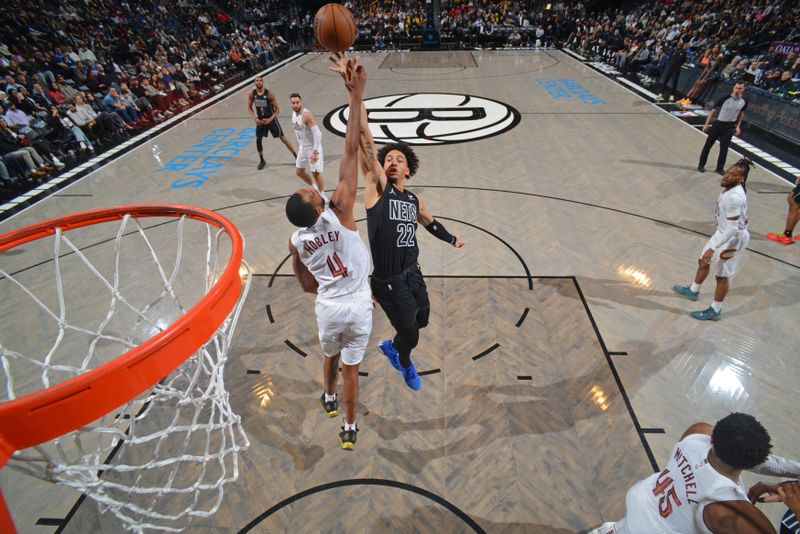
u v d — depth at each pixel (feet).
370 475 10.98
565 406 12.66
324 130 36.19
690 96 40.98
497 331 15.37
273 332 15.52
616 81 49.93
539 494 10.51
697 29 55.26
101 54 49.03
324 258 8.95
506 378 13.56
